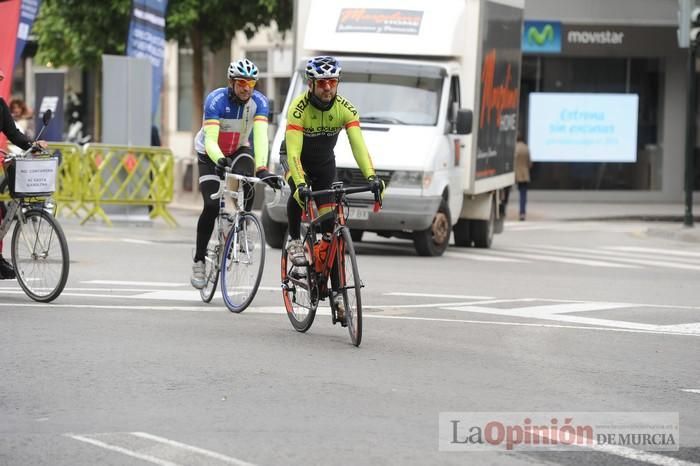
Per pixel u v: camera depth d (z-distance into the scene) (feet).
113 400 60.23
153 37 203.31
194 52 258.98
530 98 285.02
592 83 286.87
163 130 341.41
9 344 74.13
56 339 76.13
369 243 174.60
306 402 60.59
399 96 148.87
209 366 68.90
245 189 89.71
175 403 59.77
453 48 152.15
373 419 57.31
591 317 94.79
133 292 101.55
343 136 144.87
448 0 155.02
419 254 150.82
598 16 280.51
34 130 190.60
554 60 285.02
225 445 52.13
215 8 246.68
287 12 251.39
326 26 153.38
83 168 183.01
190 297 98.84
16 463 49.14
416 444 52.95
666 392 66.28
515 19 176.45
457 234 172.24
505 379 68.08
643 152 290.56
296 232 81.71
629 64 287.48
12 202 92.84
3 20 181.37
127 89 186.80
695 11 192.54
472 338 82.23
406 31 152.15
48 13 276.41
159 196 188.44
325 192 77.97
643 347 80.89
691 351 79.87
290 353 73.82
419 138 145.07
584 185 289.53
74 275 114.83
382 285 114.52
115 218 186.39
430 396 62.85
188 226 191.83
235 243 90.07
